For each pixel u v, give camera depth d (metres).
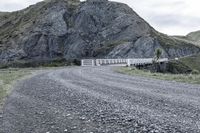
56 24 184.38
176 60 182.00
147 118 11.64
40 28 181.38
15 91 23.33
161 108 13.61
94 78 32.19
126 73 41.31
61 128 11.14
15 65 123.19
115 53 174.12
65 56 172.38
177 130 9.76
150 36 198.12
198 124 10.49
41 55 172.25
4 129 11.58
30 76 41.47
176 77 30.64
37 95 20.48
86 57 173.38
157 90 20.30
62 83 27.48
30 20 198.75
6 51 175.38
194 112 12.52
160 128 10.07
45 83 28.59
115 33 192.88
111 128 10.58
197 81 26.34
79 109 14.47
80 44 177.25
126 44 180.25
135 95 17.98
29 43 176.00
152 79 30.48
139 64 100.19
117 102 15.63
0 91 23.02
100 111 13.58
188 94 18.05
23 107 16.19
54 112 14.24
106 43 185.12
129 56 175.62
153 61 126.19
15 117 13.70
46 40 176.00
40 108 15.59
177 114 12.24
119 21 198.75
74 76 35.94
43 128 11.34
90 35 186.12
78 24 187.88
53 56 172.38
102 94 18.92
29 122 12.52
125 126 10.70
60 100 17.66
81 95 18.89
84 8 194.62
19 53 172.75
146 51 186.12
